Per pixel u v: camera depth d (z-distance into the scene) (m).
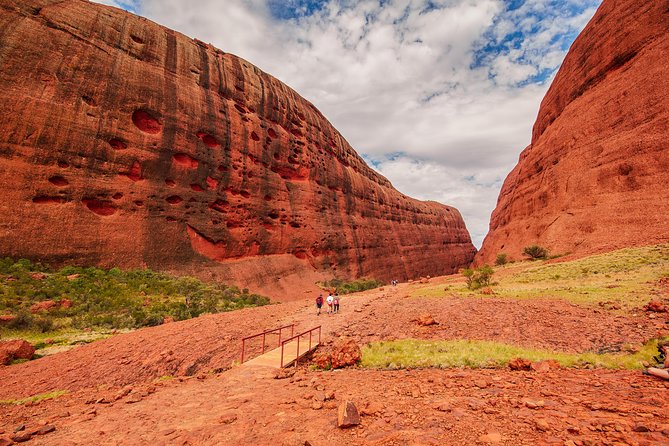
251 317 21.23
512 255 47.91
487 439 4.11
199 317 22.17
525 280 24.61
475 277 25.11
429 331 13.87
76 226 32.50
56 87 33.88
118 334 19.36
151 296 29.30
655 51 35.56
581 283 19.58
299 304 27.88
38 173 31.41
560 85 54.31
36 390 11.64
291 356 11.99
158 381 10.69
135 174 38.66
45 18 35.16
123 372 12.80
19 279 25.88
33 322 20.09
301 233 57.94
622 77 38.88
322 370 10.64
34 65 33.06
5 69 31.47
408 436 4.47
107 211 35.94
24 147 31.08
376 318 17.45
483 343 11.21
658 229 27.09
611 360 8.27
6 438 5.84
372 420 5.30
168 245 39.22
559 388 6.25
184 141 43.25
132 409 7.49
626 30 40.09
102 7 41.06
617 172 34.03
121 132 37.69
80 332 20.14
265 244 51.72
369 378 8.69
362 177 85.12
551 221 40.84
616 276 19.73
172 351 14.39
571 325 11.95
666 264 19.44
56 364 14.10
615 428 3.96
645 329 10.43
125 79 39.12
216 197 46.12
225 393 8.28
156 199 39.53
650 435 3.66
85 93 35.72
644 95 34.44
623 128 35.75
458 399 5.93
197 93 46.69
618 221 31.16
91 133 35.34
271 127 57.81
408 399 6.26
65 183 33.00
